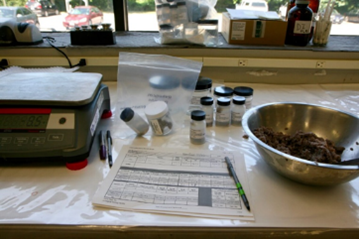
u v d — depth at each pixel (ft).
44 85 2.24
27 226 1.49
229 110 2.61
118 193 1.72
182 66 2.72
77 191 1.75
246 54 3.81
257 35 3.86
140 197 1.69
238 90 2.84
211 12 3.81
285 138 2.22
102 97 2.54
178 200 1.66
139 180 1.84
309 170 1.58
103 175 1.91
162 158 2.08
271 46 3.87
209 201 1.66
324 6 4.31
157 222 1.51
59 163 2.03
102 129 2.56
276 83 4.02
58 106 1.99
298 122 2.47
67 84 2.28
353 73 3.94
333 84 3.98
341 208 1.62
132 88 2.73
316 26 3.95
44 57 3.83
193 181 1.83
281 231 1.48
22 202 1.65
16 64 3.83
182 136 2.45
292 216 1.56
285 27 3.79
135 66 2.73
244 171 1.94
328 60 3.79
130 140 2.38
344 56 3.82
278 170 1.79
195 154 2.13
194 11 3.68
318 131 2.38
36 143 1.85
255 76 3.98
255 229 1.48
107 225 1.49
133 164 2.01
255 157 2.13
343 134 2.23
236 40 3.92
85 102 1.98
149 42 4.00
